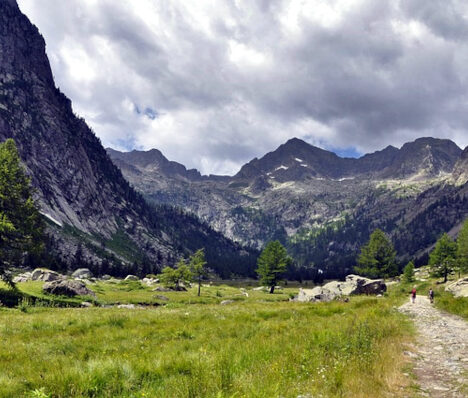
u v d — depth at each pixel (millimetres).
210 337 13109
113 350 10938
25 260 101625
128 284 80000
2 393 6574
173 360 8859
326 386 6570
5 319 18125
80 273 104688
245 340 12094
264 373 7453
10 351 10469
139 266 170500
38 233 39000
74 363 8711
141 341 12344
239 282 189625
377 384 7160
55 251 134250
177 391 6348
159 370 8117
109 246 192625
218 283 168000
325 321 17031
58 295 40250
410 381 7875
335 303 30047
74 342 12070
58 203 180000
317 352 9500
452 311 24312
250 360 8938
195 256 75875
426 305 30625
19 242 37594
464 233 88500
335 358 8828
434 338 13992
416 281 89500
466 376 8398
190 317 19188
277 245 83750
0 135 170875
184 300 51625
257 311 21844
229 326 15633
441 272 88562
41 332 14297
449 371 8945
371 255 89375
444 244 88312
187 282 85375
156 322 17359
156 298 50406
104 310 26781
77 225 183750
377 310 22203
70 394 6680
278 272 82000
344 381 6922
